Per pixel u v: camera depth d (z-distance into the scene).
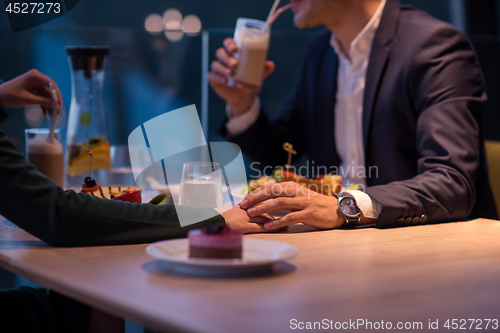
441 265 0.82
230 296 0.65
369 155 1.74
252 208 1.08
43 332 1.04
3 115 1.16
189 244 0.76
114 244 0.93
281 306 0.61
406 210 1.15
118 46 3.12
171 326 0.55
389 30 1.68
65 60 2.70
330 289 0.69
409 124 1.63
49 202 0.90
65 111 2.67
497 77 3.07
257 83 1.82
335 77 1.93
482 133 1.46
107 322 1.06
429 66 1.54
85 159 1.59
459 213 1.24
